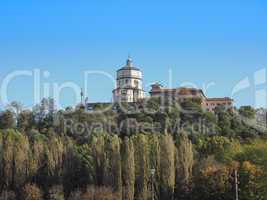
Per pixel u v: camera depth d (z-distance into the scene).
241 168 119.69
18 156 133.62
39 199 126.94
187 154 133.62
